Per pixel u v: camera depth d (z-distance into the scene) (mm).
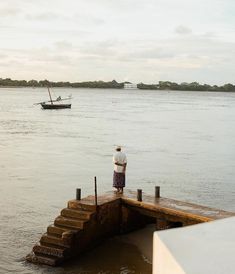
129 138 61062
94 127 76562
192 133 70688
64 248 15547
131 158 43656
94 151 47625
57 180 32125
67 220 16328
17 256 16344
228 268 2885
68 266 15383
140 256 16234
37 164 38812
